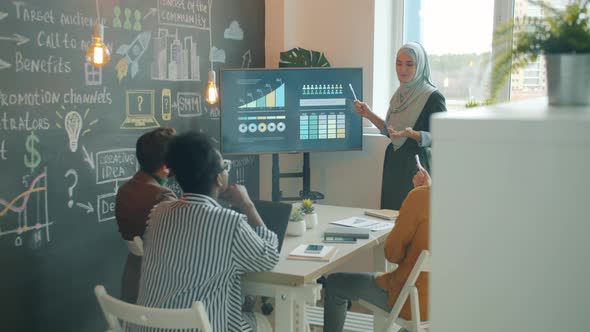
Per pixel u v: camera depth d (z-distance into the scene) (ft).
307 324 9.53
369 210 11.23
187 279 6.72
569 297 2.58
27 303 9.54
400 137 12.94
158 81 12.01
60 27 9.79
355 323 11.18
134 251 8.39
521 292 2.66
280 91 13.60
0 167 8.94
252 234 6.97
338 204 15.10
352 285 9.18
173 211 6.94
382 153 14.46
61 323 10.18
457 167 2.72
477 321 2.75
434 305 2.81
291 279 7.47
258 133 13.62
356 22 14.65
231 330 7.06
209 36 13.41
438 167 2.75
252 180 15.29
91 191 10.57
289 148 13.84
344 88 13.83
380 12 14.66
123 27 11.09
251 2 14.78
